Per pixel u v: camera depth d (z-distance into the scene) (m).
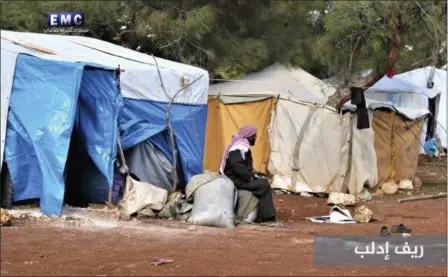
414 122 16.66
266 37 20.17
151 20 17.58
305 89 17.62
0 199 10.15
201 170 12.38
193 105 12.38
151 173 11.62
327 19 16.06
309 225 10.88
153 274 6.87
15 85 10.31
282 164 15.41
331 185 15.01
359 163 14.90
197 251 8.06
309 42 20.17
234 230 9.89
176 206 10.44
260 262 7.52
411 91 22.33
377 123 15.83
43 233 8.79
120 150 10.75
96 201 10.99
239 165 10.67
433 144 24.78
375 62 16.12
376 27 15.76
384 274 7.02
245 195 10.68
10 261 7.25
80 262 7.30
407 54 19.08
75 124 10.81
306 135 15.18
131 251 7.93
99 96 10.71
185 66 12.83
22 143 10.22
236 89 16.92
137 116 11.45
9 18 17.91
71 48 12.04
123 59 12.15
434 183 18.14
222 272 6.99
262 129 15.82
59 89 10.20
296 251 8.25
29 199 10.39
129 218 10.16
